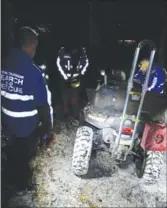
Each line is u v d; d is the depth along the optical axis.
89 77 9.49
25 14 14.20
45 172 4.56
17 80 3.46
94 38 13.48
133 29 15.10
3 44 8.66
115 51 13.34
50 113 3.65
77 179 4.43
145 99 4.28
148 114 4.19
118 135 3.98
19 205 3.84
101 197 4.07
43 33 13.97
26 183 4.14
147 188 4.27
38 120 3.80
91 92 4.72
